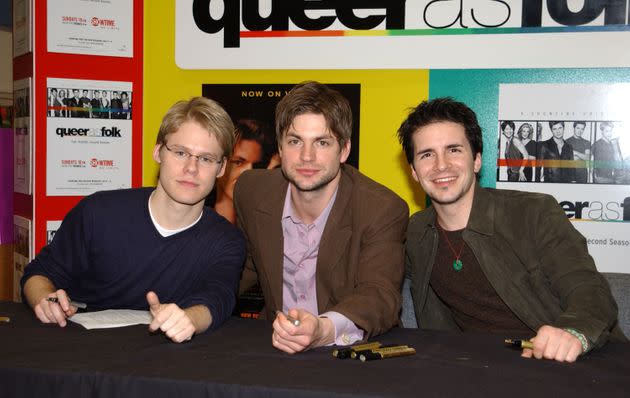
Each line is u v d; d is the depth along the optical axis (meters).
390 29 3.20
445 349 1.44
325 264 1.96
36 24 3.21
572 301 1.62
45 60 3.23
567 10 3.02
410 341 1.52
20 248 3.43
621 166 3.02
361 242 1.90
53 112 3.26
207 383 1.17
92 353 1.37
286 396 1.13
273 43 3.32
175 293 1.90
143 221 1.90
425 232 2.09
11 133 3.96
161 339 1.50
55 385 1.23
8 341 1.46
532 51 3.07
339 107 1.89
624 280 2.21
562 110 3.06
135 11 3.41
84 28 3.30
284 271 2.09
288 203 2.05
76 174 3.33
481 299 2.01
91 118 3.34
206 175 1.82
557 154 3.08
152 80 3.46
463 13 3.12
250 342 1.49
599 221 3.06
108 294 1.91
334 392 1.12
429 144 1.94
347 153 1.99
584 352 1.38
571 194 3.08
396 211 1.91
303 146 1.87
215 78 3.40
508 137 3.12
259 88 3.35
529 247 1.92
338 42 3.26
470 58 3.12
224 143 1.83
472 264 2.00
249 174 2.23
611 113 3.01
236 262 1.91
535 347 1.37
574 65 3.03
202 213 1.96
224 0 3.37
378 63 3.22
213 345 1.46
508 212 1.97
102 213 1.90
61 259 1.93
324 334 1.45
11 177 3.95
